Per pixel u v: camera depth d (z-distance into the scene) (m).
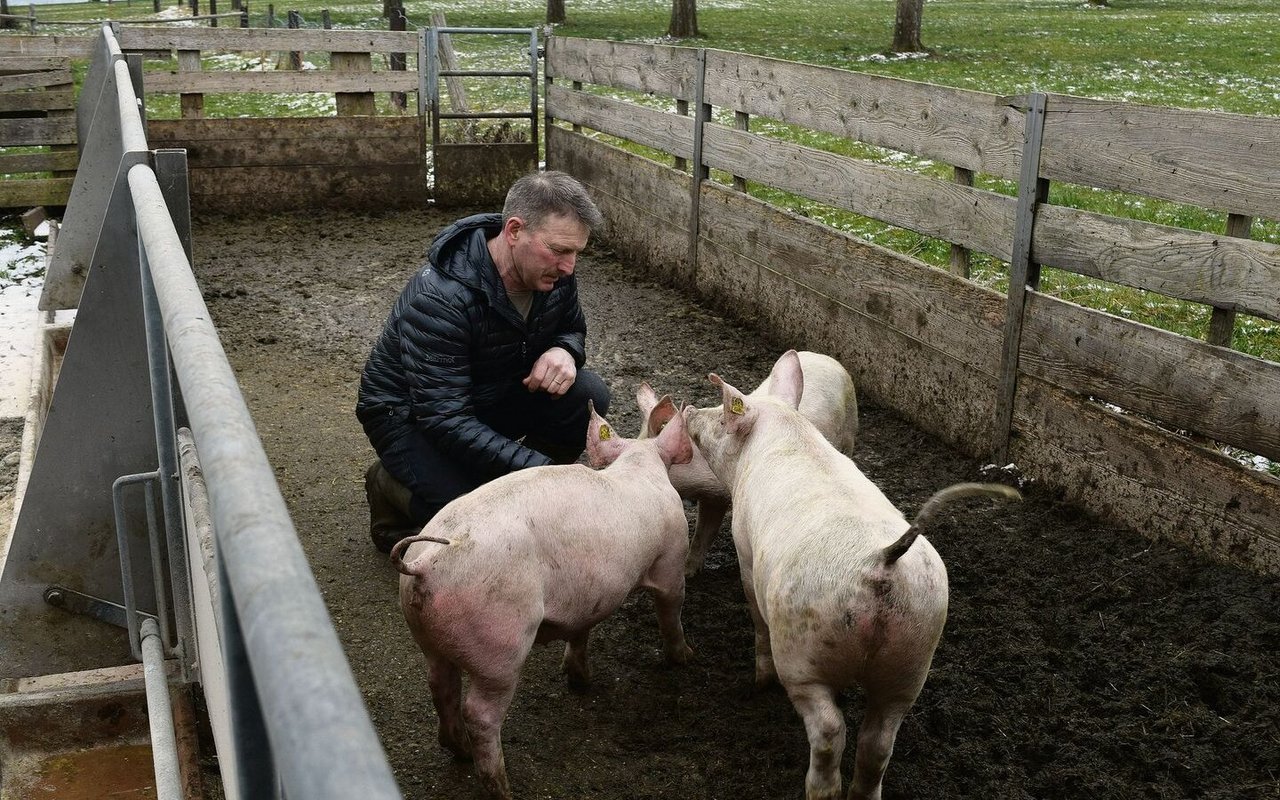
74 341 2.79
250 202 9.41
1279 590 3.59
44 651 2.98
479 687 2.60
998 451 4.75
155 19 21.78
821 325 5.96
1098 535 4.14
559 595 2.73
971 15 28.00
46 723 2.77
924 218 5.16
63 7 42.34
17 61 8.66
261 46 9.31
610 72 8.26
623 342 6.37
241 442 1.06
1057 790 2.85
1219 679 3.21
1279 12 27.69
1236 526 3.76
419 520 3.74
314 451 4.91
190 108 9.34
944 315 5.03
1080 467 4.36
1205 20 25.44
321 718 0.70
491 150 9.66
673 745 3.05
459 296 3.47
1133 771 2.92
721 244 6.86
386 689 3.28
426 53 9.42
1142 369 4.08
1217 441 3.84
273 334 6.46
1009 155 4.59
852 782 2.63
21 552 2.89
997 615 3.63
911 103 5.15
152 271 1.72
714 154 6.85
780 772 2.93
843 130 5.68
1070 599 3.72
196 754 2.55
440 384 3.49
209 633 2.01
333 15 27.77
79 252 5.23
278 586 0.83
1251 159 3.63
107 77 4.95
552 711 3.20
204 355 1.28
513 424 4.03
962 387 4.97
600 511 2.82
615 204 8.31
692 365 6.02
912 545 2.43
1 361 5.69
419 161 9.61
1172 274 3.95
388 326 3.70
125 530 2.71
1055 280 6.09
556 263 3.45
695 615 3.69
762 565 2.67
